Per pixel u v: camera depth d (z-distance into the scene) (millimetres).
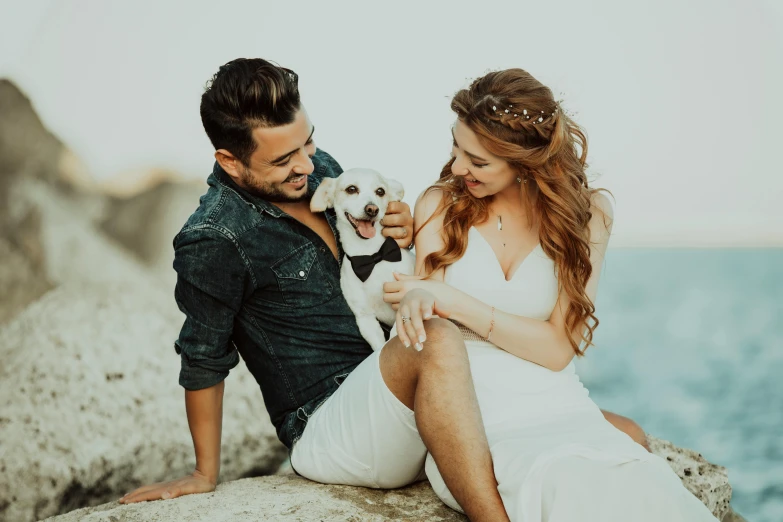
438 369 2354
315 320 2965
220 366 2865
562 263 2779
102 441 3904
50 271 9336
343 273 3031
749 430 10094
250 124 2668
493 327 2682
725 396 11820
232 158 2773
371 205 2932
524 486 2211
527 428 2547
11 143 10797
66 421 3961
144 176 12484
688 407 11266
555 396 2672
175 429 4074
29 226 9688
